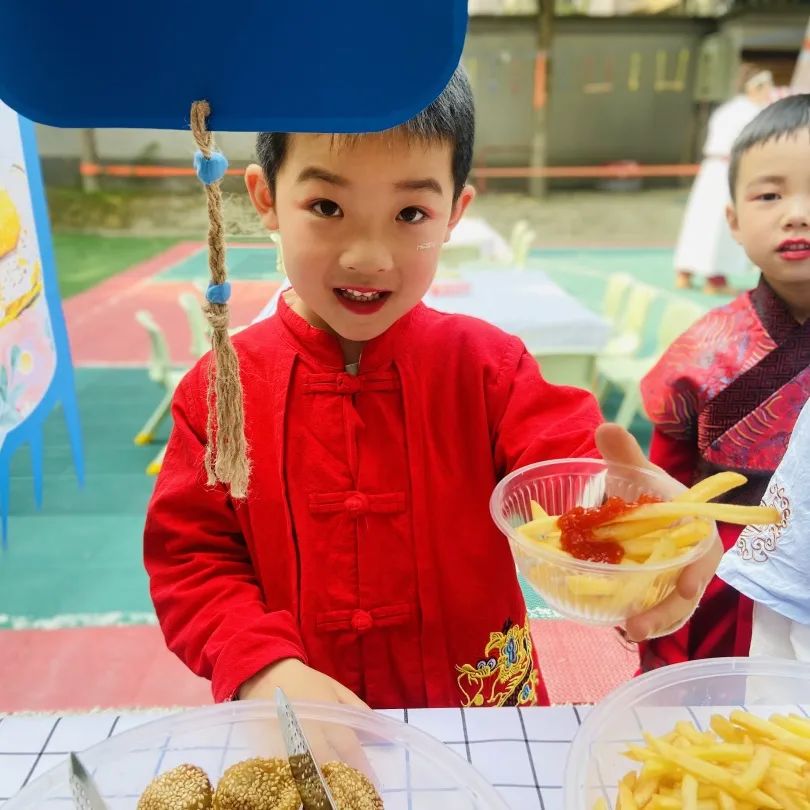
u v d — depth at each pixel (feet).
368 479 2.48
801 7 21.52
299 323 2.53
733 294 14.73
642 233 22.89
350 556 2.48
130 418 10.14
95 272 17.43
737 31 24.35
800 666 2.05
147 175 20.33
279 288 2.76
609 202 27.02
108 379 11.48
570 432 2.45
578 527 1.85
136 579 6.52
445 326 2.69
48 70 1.28
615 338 9.38
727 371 3.70
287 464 2.48
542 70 27.61
